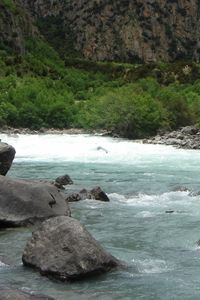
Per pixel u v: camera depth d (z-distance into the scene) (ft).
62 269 51.03
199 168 138.31
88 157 158.61
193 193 97.76
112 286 49.80
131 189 104.58
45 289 48.80
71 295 47.57
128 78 451.53
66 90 370.12
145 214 81.10
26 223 70.44
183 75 432.66
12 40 504.84
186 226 73.67
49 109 276.00
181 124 258.57
